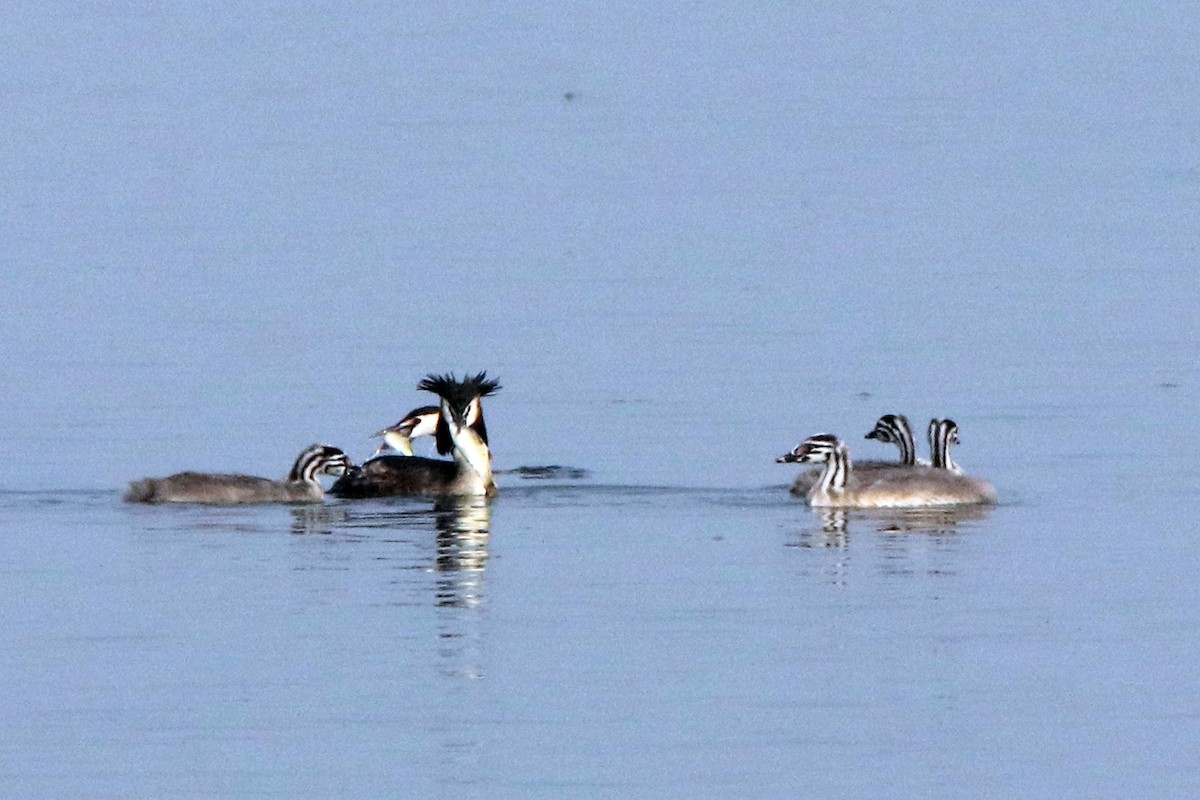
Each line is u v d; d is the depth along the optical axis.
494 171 60.69
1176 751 18.89
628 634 22.03
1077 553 25.05
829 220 51.91
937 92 77.50
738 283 44.16
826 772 18.52
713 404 33.88
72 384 35.22
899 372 35.81
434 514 27.72
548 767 18.58
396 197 56.22
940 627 22.17
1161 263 45.56
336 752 18.91
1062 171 59.22
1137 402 33.44
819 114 72.44
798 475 29.14
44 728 19.42
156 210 54.16
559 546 25.75
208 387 34.94
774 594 23.45
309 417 33.03
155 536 26.25
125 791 18.11
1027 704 20.03
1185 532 25.91
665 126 70.00
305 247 48.69
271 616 22.64
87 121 70.38
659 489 29.09
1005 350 37.53
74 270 45.84
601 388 35.06
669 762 18.69
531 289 43.59
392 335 39.06
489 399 34.38
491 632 22.09
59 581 24.06
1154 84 77.75
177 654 21.42
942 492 27.81
